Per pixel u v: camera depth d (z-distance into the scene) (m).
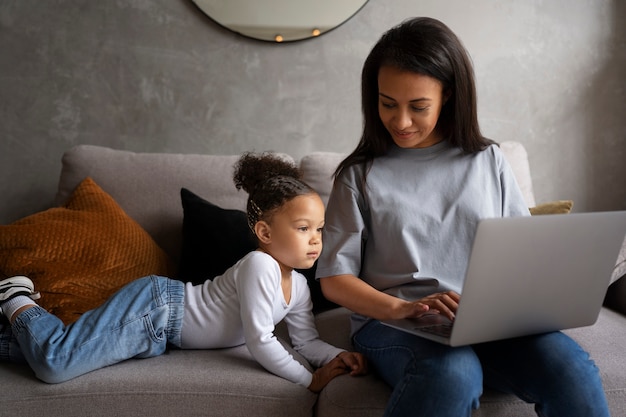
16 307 1.55
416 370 1.22
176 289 1.61
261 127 2.61
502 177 1.58
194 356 1.57
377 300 1.39
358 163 1.59
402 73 1.41
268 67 2.58
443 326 1.25
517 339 1.33
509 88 2.63
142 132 2.58
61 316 1.72
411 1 2.57
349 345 1.65
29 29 2.51
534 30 2.62
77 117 2.56
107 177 2.14
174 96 2.58
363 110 1.57
